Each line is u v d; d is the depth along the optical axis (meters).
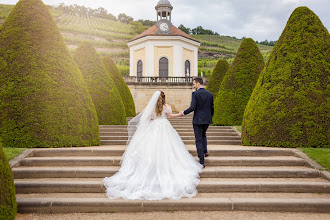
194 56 28.72
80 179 4.60
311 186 4.32
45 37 7.03
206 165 5.31
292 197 4.08
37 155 5.58
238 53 11.23
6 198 3.29
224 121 10.55
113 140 7.57
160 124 4.68
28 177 4.63
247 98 10.53
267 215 3.64
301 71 6.64
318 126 6.26
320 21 7.25
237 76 10.81
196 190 4.19
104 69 11.43
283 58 7.00
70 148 6.00
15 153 5.34
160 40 26.77
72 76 7.07
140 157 4.40
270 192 4.32
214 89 14.54
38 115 6.21
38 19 7.16
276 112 6.55
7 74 6.44
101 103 10.62
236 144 7.60
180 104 23.97
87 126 6.84
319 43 6.86
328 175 4.64
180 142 4.85
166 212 3.71
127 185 4.08
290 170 4.83
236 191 4.32
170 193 3.85
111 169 4.77
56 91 6.53
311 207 3.77
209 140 7.66
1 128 6.10
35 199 3.78
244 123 7.30
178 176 4.20
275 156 5.76
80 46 11.41
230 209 3.77
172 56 26.86
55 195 4.09
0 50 6.68
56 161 5.13
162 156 4.33
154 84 24.00
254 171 4.82
